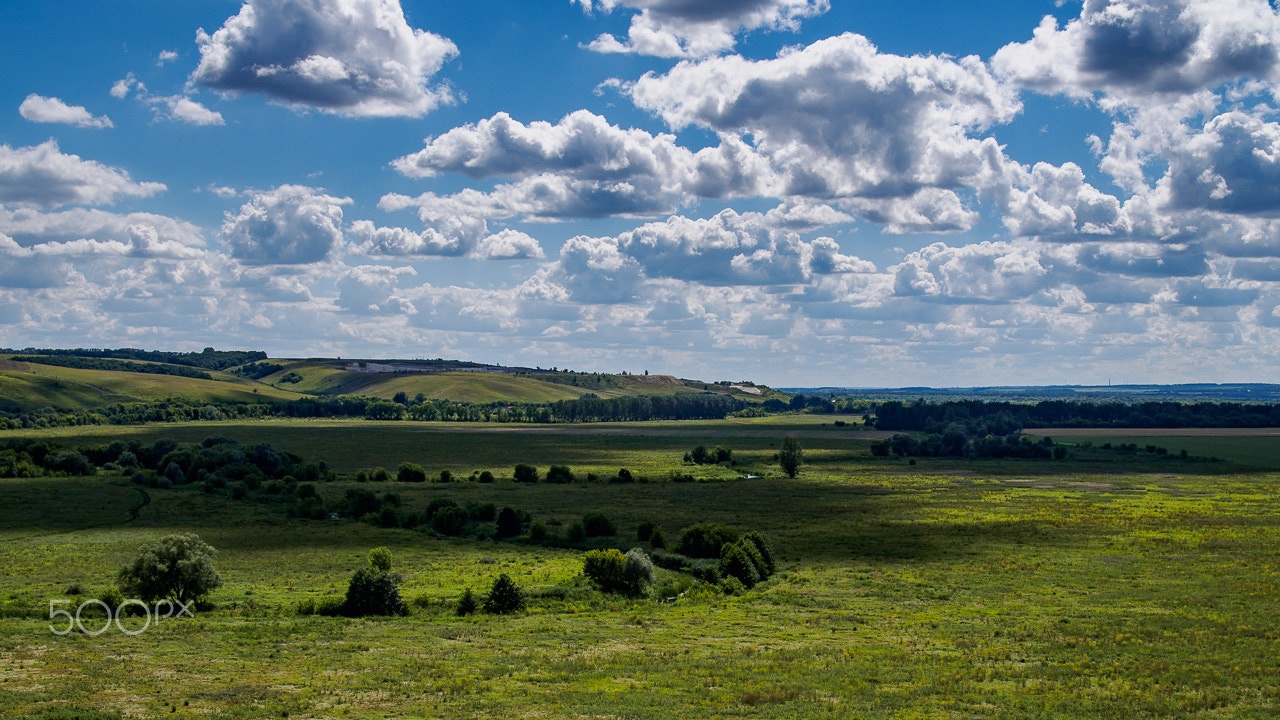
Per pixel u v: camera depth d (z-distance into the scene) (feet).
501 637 161.17
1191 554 277.23
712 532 287.07
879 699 116.67
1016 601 206.08
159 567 184.14
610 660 141.18
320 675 127.13
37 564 241.35
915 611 194.70
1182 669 132.98
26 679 120.26
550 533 325.01
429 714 107.65
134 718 103.24
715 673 131.64
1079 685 124.67
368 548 285.43
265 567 247.70
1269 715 108.78
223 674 126.62
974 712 110.42
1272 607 191.72
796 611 195.72
